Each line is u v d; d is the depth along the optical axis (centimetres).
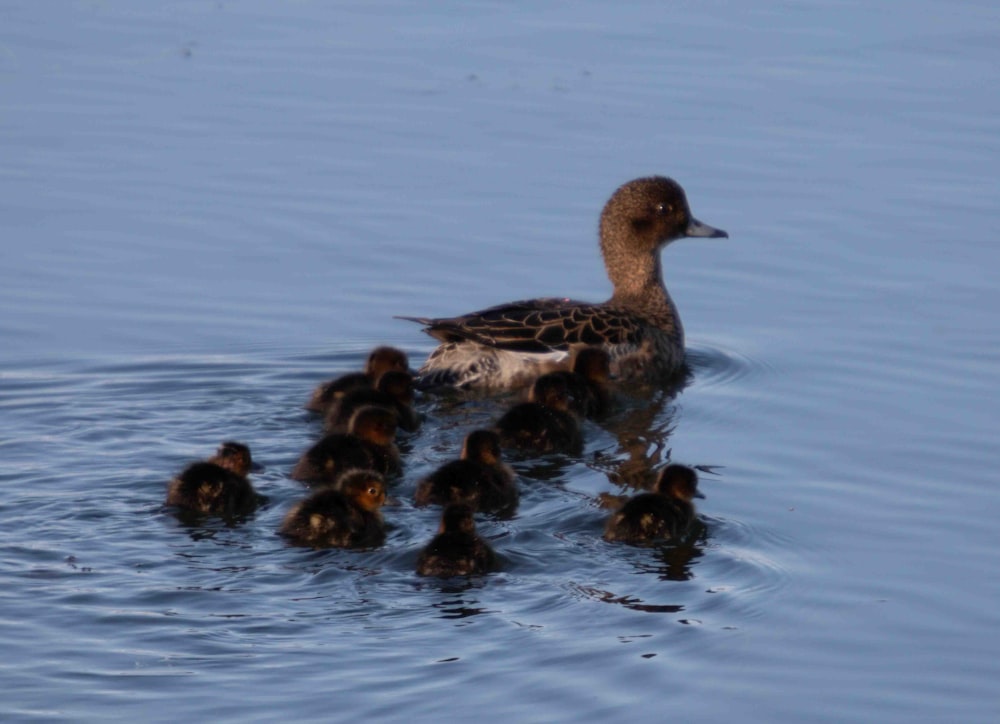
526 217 1948
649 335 1623
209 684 961
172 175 2036
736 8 2712
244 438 1421
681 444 1422
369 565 1131
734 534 1207
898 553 1181
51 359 1596
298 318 1714
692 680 987
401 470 1356
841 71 2411
